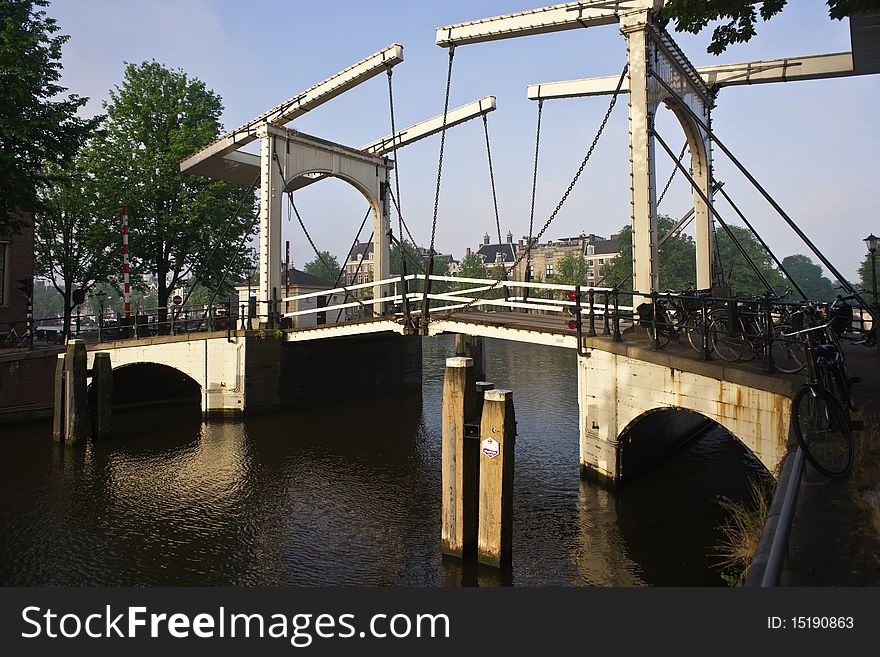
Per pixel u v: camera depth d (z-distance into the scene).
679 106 12.30
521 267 83.75
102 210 22.77
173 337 17.30
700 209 13.70
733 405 7.29
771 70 13.38
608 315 10.40
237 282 28.05
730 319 7.66
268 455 12.99
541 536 7.97
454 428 7.36
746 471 10.59
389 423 16.31
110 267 24.27
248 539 8.38
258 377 17.12
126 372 19.64
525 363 29.73
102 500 10.12
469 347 22.34
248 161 20.56
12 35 16.50
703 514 8.58
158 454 13.13
